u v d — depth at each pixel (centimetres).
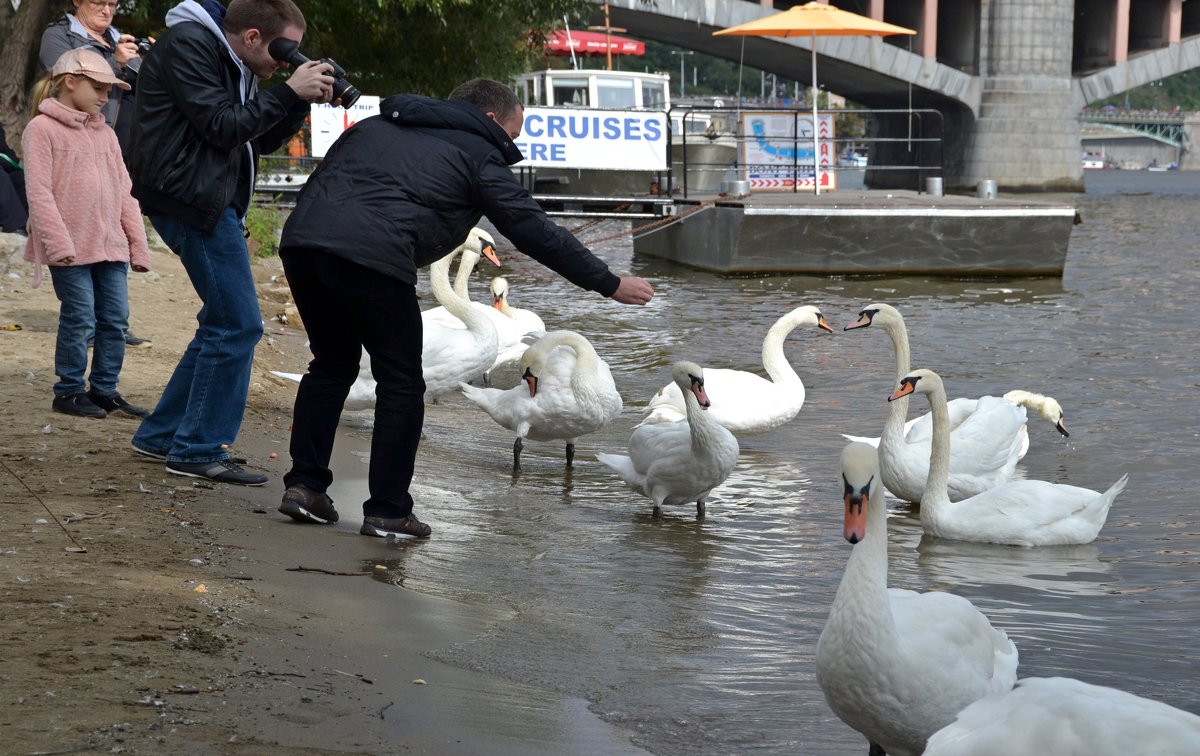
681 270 2317
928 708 393
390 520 605
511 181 577
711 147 3356
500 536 645
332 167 575
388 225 562
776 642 500
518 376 1244
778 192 2725
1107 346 1402
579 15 2900
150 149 590
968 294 1908
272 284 1608
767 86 12525
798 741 401
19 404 762
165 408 662
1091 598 592
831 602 558
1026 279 2120
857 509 389
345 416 970
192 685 370
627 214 2425
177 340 1074
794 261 2177
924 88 6241
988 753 299
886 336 1495
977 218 2142
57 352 748
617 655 470
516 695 412
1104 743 287
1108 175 12006
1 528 517
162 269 1489
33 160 719
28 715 333
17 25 1825
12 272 1236
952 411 898
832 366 1298
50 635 391
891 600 418
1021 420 857
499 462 868
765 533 696
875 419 1055
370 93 2823
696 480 714
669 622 517
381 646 441
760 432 967
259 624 437
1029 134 6325
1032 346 1408
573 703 414
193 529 554
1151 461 893
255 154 636
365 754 341
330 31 2658
